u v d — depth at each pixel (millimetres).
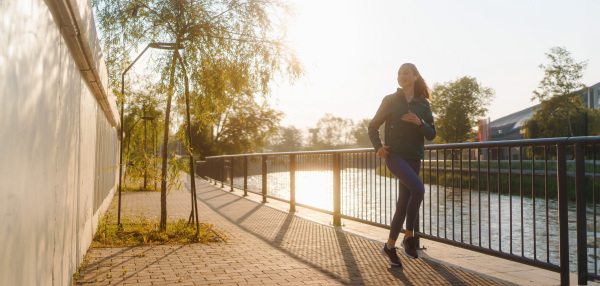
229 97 6625
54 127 2699
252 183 12406
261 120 42750
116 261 4453
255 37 6352
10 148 1816
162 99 6902
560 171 3445
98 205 6469
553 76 34750
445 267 4164
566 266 3414
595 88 39656
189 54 6172
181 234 6035
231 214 8555
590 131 35156
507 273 3920
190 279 3779
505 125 70250
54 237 2736
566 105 34844
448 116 51344
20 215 1965
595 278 3238
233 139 42344
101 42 6043
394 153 4188
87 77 4375
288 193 9242
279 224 7164
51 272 2648
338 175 7008
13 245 1863
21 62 1967
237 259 4570
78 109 3873
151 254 4812
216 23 6184
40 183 2332
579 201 3332
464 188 4410
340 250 5027
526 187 21578
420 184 4070
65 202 3160
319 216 8203
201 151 41500
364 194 6160
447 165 4723
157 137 17547
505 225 9172
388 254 4211
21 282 1986
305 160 8398
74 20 2926
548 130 36031
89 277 3814
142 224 6930
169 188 6289
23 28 2000
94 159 5762
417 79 4383
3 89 1722
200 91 6430
